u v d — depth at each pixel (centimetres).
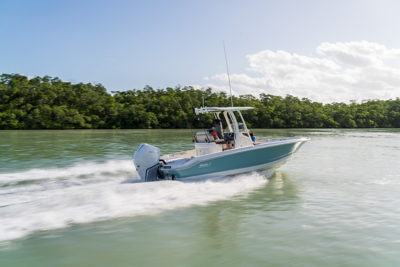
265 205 615
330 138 2973
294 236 453
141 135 3219
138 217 523
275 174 958
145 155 757
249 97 9238
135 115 6309
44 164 1109
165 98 7275
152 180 772
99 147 1795
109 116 6391
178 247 413
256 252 400
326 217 541
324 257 385
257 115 7469
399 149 1797
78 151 1566
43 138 2569
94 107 6316
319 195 698
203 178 785
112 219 507
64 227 466
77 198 544
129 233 455
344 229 481
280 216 545
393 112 8825
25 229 450
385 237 448
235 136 869
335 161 1257
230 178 823
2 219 468
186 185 708
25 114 5484
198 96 7544
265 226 495
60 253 388
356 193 718
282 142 891
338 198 672
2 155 1369
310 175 944
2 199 607
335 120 8400
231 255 391
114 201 567
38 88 6406
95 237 438
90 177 866
